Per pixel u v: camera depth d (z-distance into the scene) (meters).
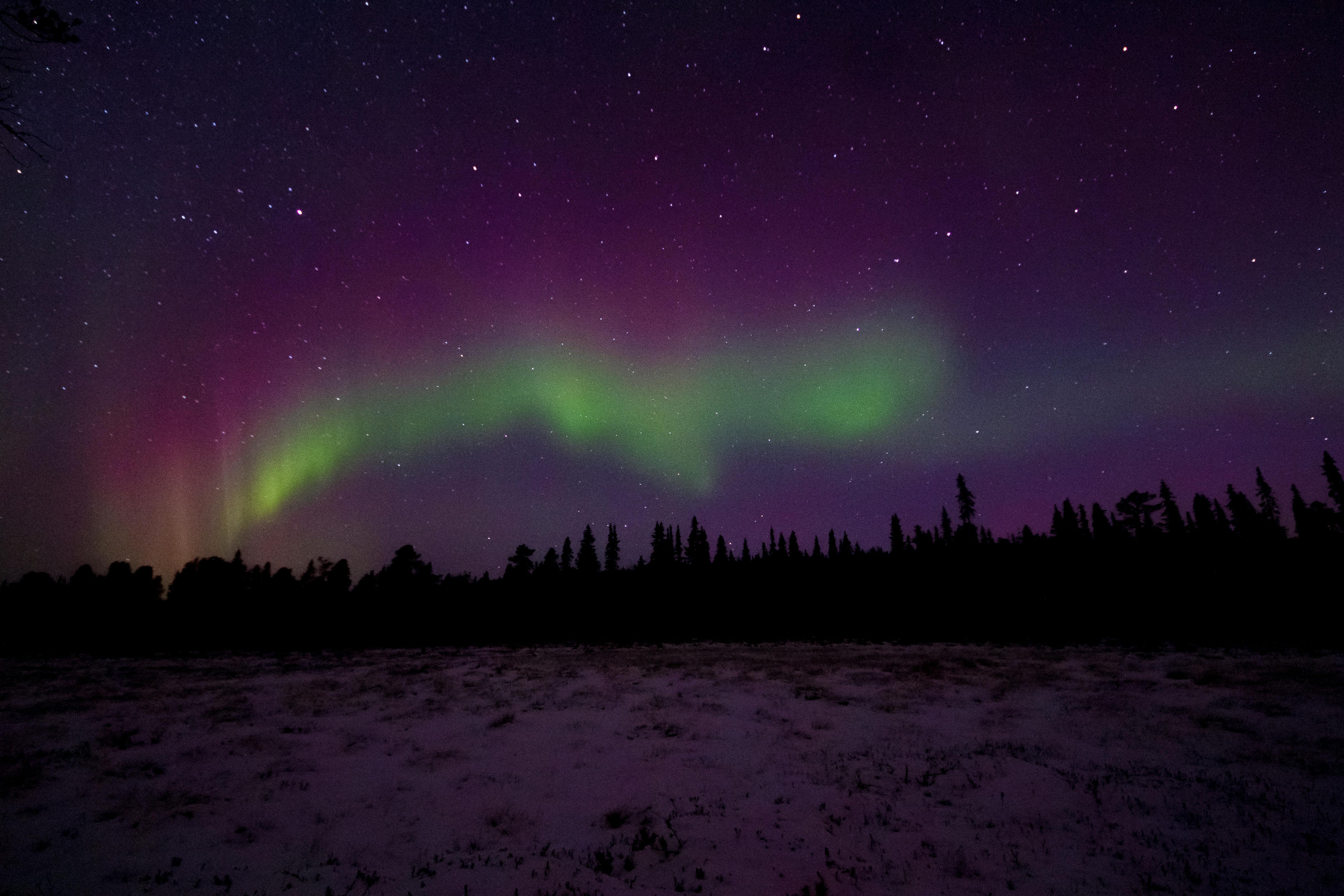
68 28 4.50
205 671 25.81
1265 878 7.34
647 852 8.71
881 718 15.78
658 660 28.22
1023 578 45.59
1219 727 13.72
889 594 48.31
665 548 63.53
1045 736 13.86
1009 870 7.86
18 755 12.28
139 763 12.02
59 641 39.66
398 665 27.83
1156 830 8.84
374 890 7.39
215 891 7.36
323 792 10.96
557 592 55.22
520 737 14.46
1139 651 27.58
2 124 4.33
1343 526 40.41
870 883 7.64
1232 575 38.50
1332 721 13.48
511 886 7.54
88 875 7.74
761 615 48.34
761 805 10.37
